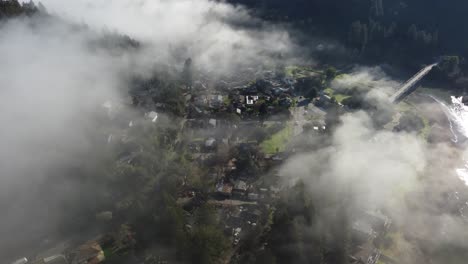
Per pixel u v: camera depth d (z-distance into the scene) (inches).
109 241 3531.0
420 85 6727.4
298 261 3184.1
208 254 3147.1
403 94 6343.5
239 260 3297.2
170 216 3383.4
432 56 7391.7
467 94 6368.1
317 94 6323.8
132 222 3641.7
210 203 3890.3
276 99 6043.3
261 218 3703.3
